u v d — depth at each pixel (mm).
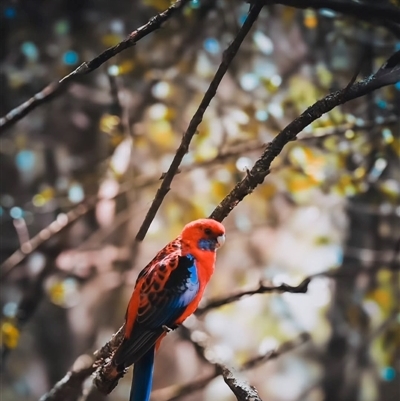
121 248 14328
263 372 16312
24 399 15508
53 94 7352
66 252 13320
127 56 11273
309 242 15445
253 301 16281
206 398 16500
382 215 13320
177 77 12164
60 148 14242
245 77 11859
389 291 12984
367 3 5902
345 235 14227
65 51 12766
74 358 15461
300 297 15656
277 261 15828
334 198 13891
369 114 10062
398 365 13938
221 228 6219
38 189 14555
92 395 6848
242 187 5891
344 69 10680
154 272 5977
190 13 10977
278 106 10969
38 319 15336
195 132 5703
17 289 14227
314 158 10445
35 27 12844
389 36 9320
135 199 14102
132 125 12430
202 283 6145
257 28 11438
